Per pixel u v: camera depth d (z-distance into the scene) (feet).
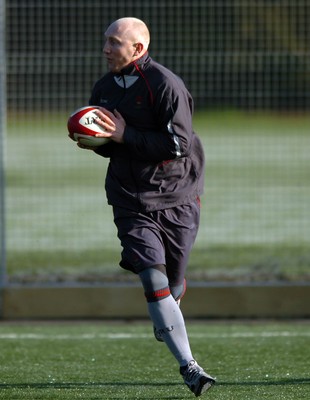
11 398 62.95
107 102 62.54
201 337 92.84
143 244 59.77
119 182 61.77
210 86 114.62
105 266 127.13
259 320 104.63
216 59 113.19
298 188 203.72
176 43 111.86
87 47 110.93
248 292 105.40
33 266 125.90
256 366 77.15
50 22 110.42
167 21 111.24
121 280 114.93
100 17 110.22
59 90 112.27
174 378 71.67
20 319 105.29
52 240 149.59
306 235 154.81
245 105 116.98
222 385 67.77
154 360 80.64
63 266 126.41
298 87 116.37
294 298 105.40
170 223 61.67
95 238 152.46
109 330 98.17
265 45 112.98
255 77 116.37
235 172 222.69
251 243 147.64
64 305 105.40
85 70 111.65
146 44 61.52
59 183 209.26
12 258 132.16
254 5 111.75
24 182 203.51
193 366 58.13
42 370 75.61
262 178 215.10
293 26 112.37
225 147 231.50
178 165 61.82
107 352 84.89
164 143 60.23
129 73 61.26
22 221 167.94
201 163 63.16
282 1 111.96
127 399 62.28
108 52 61.00
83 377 72.18
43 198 191.11
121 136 60.39
